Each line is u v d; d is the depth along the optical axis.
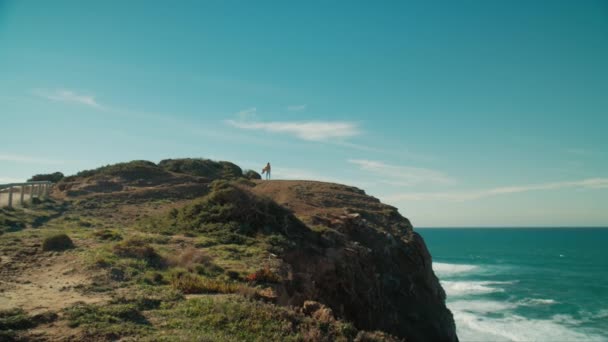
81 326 8.73
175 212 25.38
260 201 24.88
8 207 25.14
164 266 15.02
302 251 20.98
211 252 17.86
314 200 38.78
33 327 8.61
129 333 8.63
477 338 35.97
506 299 51.31
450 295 53.84
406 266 32.03
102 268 13.40
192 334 8.72
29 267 13.68
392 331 24.02
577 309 46.03
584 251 131.38
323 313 11.74
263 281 14.62
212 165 56.81
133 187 40.12
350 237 29.56
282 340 9.39
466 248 149.25
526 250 137.12
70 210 29.44
